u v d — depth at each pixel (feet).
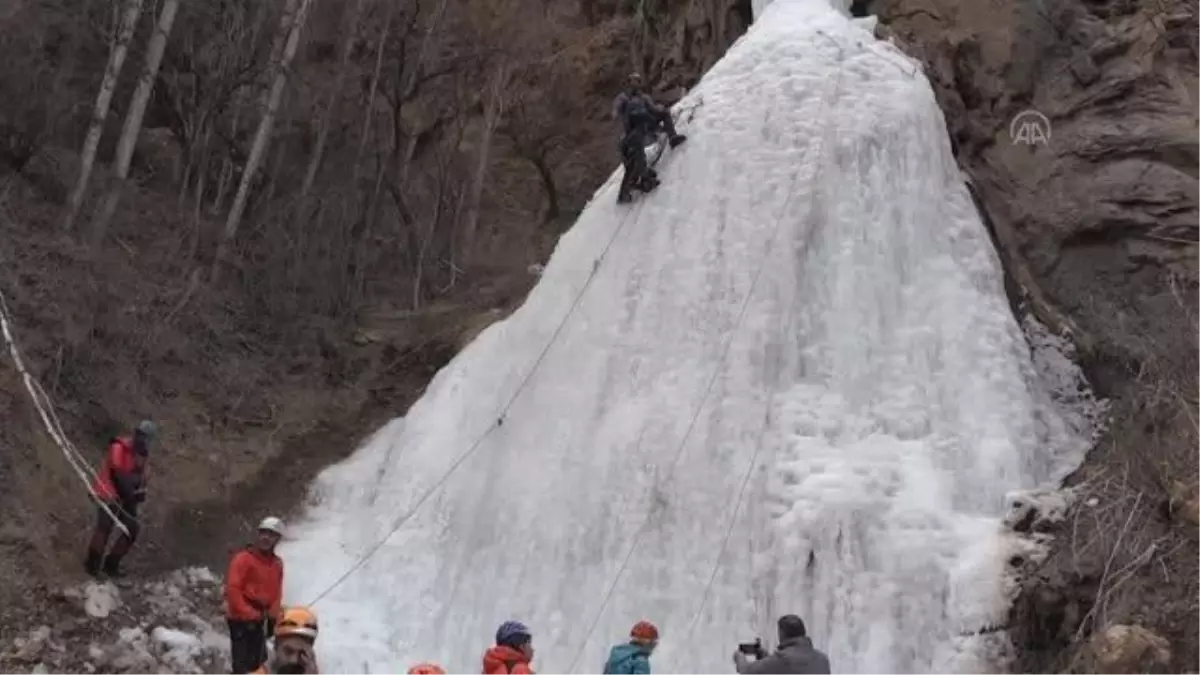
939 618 36.27
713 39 70.59
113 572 40.65
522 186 82.89
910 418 42.65
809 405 43.14
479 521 45.01
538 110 85.25
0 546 39.09
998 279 49.32
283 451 52.39
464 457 48.39
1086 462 42.47
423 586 43.86
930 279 47.37
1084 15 58.34
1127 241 52.37
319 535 47.39
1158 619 31.86
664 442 43.52
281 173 74.28
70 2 66.74
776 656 26.18
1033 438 43.06
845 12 61.52
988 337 45.68
